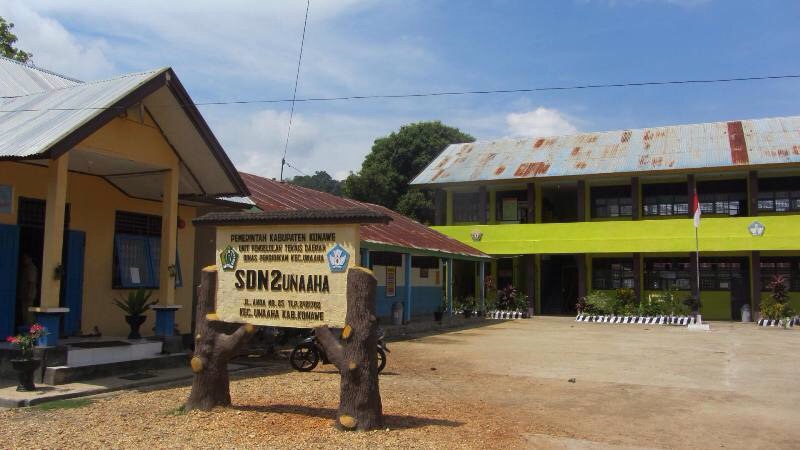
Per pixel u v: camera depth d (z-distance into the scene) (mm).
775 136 27922
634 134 32094
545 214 33875
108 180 12125
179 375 10000
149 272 12938
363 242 16859
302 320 7109
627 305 27234
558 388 9883
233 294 7555
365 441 6156
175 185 11336
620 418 7762
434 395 8992
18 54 22234
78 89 10828
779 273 27562
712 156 27453
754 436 6957
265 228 7441
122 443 6086
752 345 17047
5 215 10312
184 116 10766
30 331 8680
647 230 27688
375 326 6777
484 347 16047
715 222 26688
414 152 45344
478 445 6207
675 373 11641
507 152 33531
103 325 11984
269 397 8406
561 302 32375
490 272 33281
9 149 8680
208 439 6223
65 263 11328
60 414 7289
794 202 27906
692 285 26516
